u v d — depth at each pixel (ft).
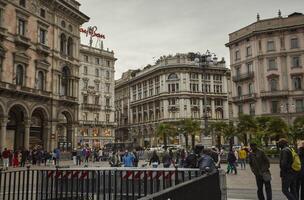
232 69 241.14
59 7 167.43
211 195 30.14
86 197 42.14
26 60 146.30
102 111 289.33
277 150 135.54
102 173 43.45
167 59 329.52
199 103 321.52
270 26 217.97
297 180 39.42
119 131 406.41
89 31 289.94
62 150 166.09
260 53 220.23
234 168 90.17
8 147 146.82
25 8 147.23
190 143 294.66
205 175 29.58
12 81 138.82
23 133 146.61
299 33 212.23
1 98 131.03
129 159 82.28
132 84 388.16
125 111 401.90
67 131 174.09
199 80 324.60
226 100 334.03
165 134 257.55
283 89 213.05
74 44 181.16
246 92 229.45
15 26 141.79
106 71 298.35
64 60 170.81
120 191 41.16
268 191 40.32
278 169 102.83
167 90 322.55
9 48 138.10
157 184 39.22
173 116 317.83
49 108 159.33
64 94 173.68
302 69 209.97
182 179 38.01
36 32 153.79
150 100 343.87
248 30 229.04
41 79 156.66
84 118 274.16
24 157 123.75
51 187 43.62
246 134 174.70
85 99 278.05
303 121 151.02
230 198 47.93
